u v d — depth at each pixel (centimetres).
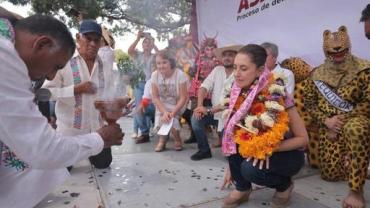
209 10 592
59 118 352
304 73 395
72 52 150
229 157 271
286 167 253
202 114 403
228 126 261
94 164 383
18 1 574
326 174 333
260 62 249
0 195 155
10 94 126
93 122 353
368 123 279
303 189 313
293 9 455
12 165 158
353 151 270
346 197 275
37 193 165
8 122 125
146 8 530
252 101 248
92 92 346
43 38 139
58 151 137
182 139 535
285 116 244
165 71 448
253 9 513
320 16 423
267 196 296
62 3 572
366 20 284
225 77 416
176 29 614
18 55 133
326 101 337
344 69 322
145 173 364
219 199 292
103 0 559
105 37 376
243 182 270
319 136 349
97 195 304
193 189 316
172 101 463
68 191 314
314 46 435
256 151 242
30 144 129
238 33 546
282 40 475
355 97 318
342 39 312
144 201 290
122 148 480
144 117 511
